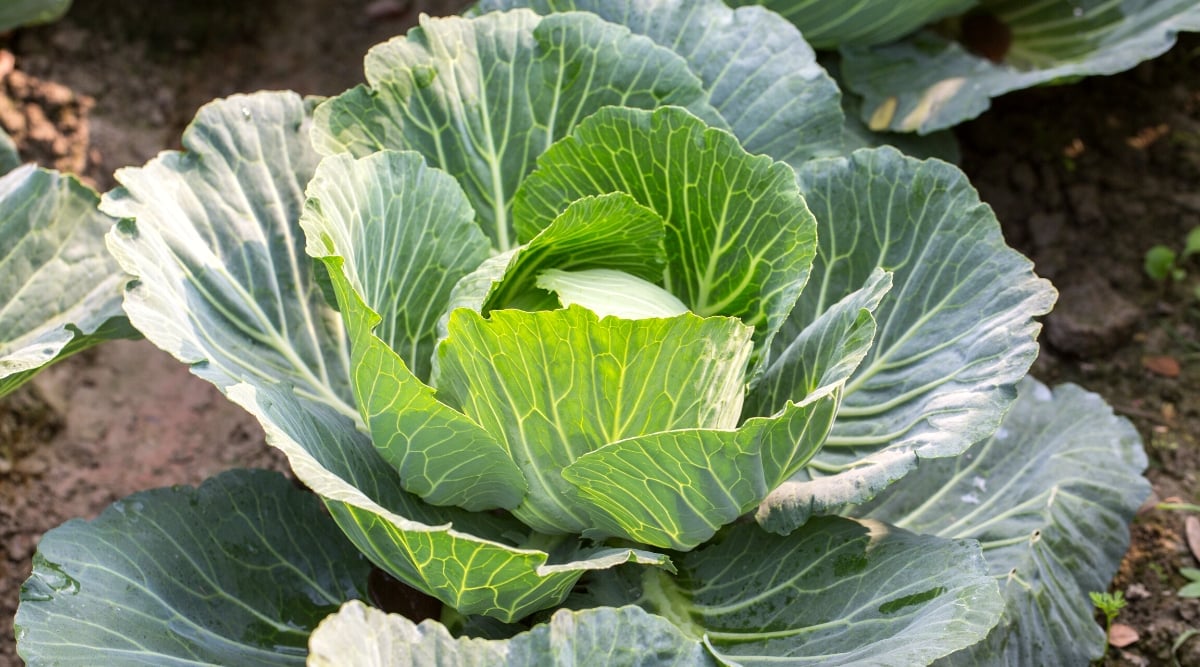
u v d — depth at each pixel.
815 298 1.62
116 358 1.96
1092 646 1.59
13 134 2.02
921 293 1.58
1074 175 1.97
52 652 1.45
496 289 1.53
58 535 1.51
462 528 1.54
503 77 1.65
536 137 1.65
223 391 1.47
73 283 1.68
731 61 1.69
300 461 1.42
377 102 1.62
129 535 1.53
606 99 1.65
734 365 1.46
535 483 1.50
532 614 1.55
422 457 1.49
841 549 1.52
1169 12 1.84
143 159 2.07
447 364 1.48
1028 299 1.54
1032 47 1.94
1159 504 1.76
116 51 2.12
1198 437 1.82
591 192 1.61
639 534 1.50
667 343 1.42
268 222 1.60
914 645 1.43
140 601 1.50
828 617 1.50
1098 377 1.87
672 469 1.44
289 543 1.58
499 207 1.65
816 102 1.68
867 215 1.61
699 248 1.58
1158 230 1.94
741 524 1.57
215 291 1.56
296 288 1.60
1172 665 1.68
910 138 1.87
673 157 1.56
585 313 1.41
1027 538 1.60
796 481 1.56
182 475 1.88
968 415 1.51
